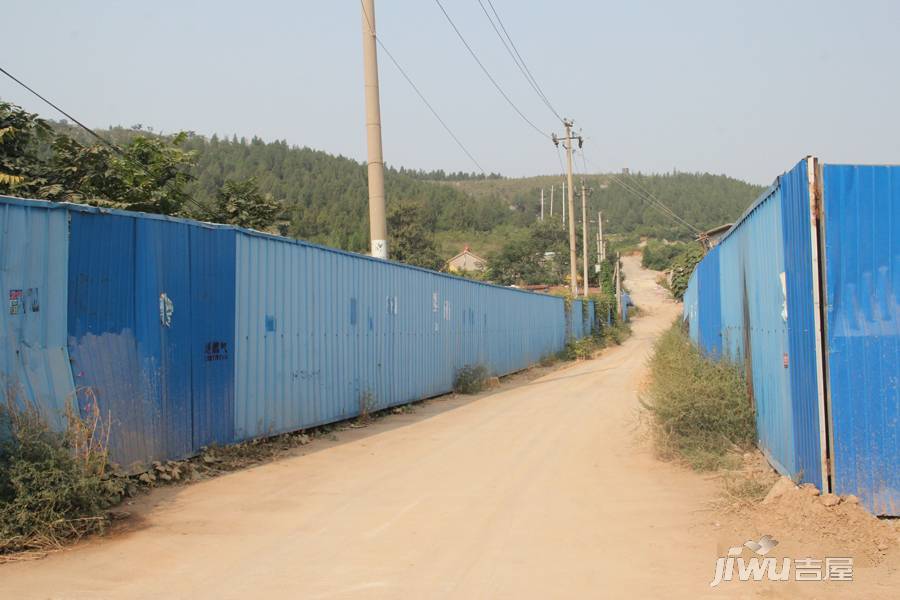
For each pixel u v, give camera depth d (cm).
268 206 1691
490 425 1278
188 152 1449
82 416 692
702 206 15162
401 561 534
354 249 7125
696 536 585
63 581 487
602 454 970
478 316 2206
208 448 893
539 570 513
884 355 593
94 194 1255
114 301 752
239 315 969
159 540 586
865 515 570
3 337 626
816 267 606
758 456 880
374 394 1406
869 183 600
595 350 3978
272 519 653
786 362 724
